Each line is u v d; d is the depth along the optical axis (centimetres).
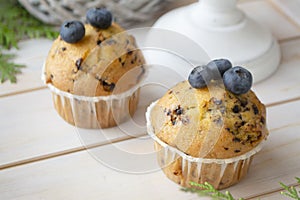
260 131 38
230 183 39
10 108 45
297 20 55
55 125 44
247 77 37
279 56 50
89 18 42
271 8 57
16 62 49
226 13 48
